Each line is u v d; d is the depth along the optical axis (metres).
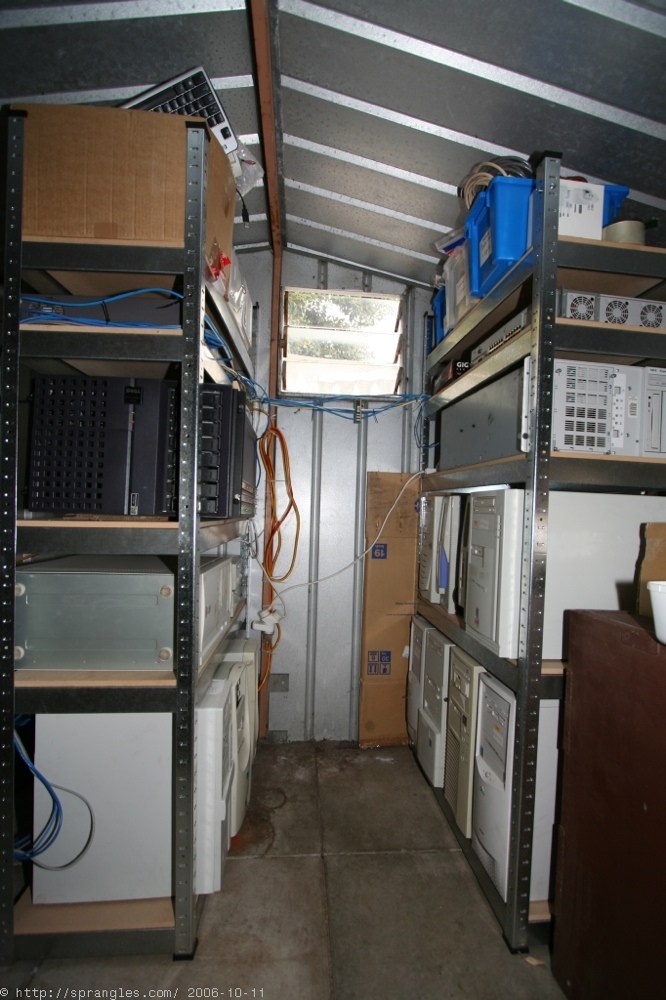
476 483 1.76
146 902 1.35
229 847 1.71
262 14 1.19
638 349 1.37
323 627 2.53
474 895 1.55
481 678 1.60
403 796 2.05
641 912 0.98
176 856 1.29
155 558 1.65
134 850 1.32
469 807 1.64
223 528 1.66
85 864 1.31
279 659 2.52
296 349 2.40
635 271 1.37
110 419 1.31
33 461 1.31
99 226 1.26
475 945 1.37
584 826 1.18
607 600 1.42
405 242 2.23
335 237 2.31
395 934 1.40
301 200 2.08
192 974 1.25
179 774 1.28
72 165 1.26
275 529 2.47
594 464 1.36
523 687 1.34
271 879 1.59
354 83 1.43
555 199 1.32
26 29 1.25
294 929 1.40
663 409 1.43
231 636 2.33
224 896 1.51
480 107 1.42
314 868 1.64
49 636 1.31
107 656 1.32
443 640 1.99
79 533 1.26
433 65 1.31
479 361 1.79
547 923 1.37
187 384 1.27
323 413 2.54
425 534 2.35
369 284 2.58
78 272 1.32
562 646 1.41
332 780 2.16
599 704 1.15
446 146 1.61
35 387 1.31
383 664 2.45
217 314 1.58
